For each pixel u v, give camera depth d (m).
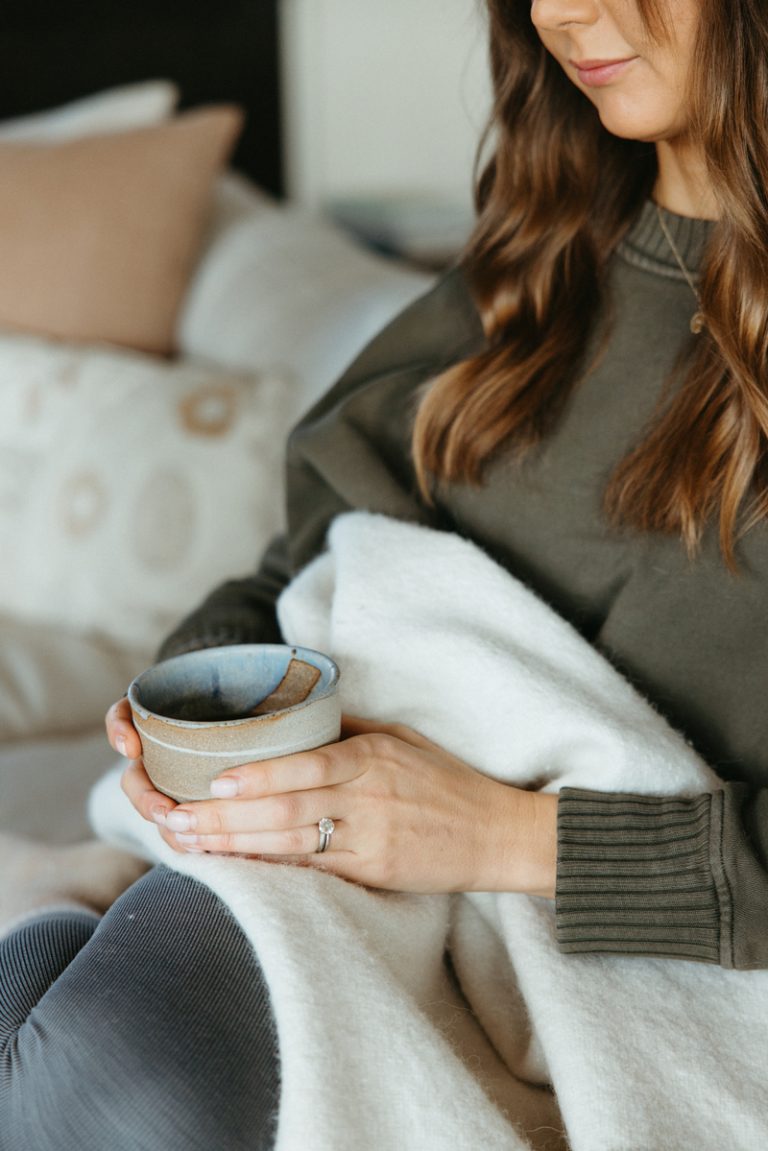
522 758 0.78
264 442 1.63
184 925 0.69
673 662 0.84
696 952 0.73
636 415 0.88
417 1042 0.65
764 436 0.80
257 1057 0.64
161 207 1.94
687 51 0.76
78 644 1.57
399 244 2.61
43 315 1.94
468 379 0.94
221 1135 0.61
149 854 0.92
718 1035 0.72
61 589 1.64
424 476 0.98
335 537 0.93
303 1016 0.63
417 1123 0.63
